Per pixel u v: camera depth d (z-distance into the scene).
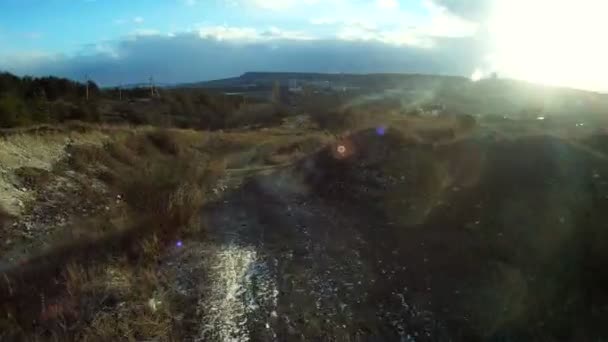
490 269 9.41
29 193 13.75
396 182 17.53
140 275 9.68
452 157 17.86
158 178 18.92
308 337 7.66
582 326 7.28
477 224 11.95
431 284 9.37
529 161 15.27
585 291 8.02
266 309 8.62
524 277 8.84
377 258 11.16
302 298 9.13
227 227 14.28
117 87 83.62
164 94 76.38
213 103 78.12
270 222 14.97
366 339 7.64
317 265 10.95
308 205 17.34
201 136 36.94
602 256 8.68
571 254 9.12
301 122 66.44
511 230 10.98
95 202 15.27
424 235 12.10
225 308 8.63
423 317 8.20
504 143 17.44
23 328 7.24
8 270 9.40
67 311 7.75
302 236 13.33
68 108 41.09
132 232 12.02
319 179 20.97
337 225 14.34
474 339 7.39
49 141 18.42
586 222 10.11
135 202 15.72
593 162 14.11
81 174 16.95
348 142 24.08
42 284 8.81
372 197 16.77
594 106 50.59
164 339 7.33
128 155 22.14
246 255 11.64
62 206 13.95
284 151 34.81
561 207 11.35
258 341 7.52
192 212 14.86
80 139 20.69
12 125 23.69
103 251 10.64
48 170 15.80
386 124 26.48
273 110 79.94
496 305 8.16
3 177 13.67
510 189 13.58
